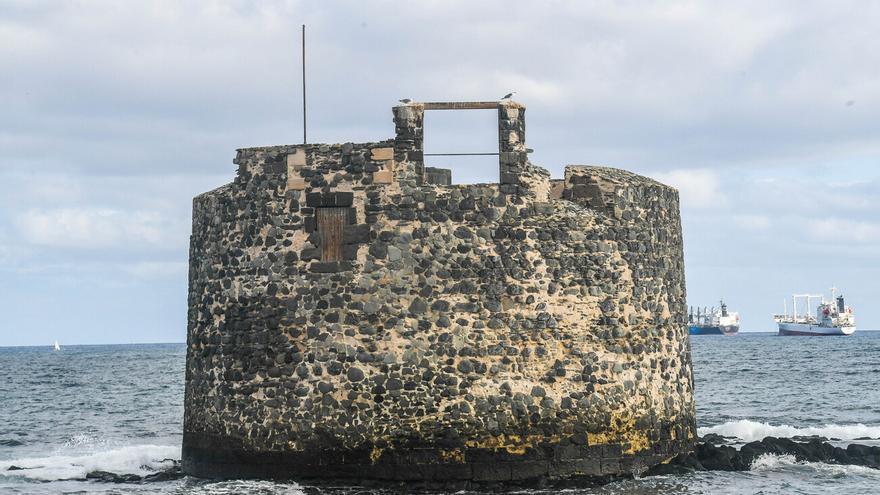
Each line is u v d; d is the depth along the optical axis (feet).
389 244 139.44
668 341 152.15
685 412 155.63
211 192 151.64
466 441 136.56
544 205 142.20
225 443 143.84
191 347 152.05
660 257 152.35
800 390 363.97
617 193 146.30
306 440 138.62
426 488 135.95
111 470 168.86
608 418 141.79
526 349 139.03
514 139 142.20
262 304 142.31
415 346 137.69
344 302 139.23
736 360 609.83
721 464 153.28
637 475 144.25
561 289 141.18
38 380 513.45
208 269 148.97
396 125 140.77
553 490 135.95
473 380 137.39
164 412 303.27
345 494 134.10
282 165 143.23
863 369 493.77
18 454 207.51
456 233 139.54
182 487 141.59
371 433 137.18
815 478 150.00
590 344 141.90
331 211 141.38
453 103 142.41
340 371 138.41
